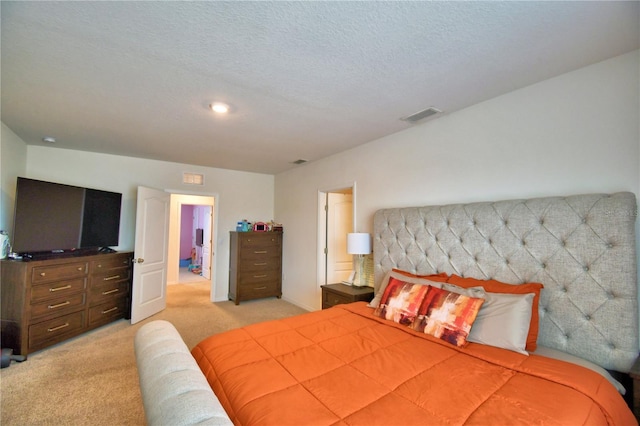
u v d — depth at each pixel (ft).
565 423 3.45
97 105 8.18
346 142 11.53
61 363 8.96
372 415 3.59
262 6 4.41
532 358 5.09
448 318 6.00
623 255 5.16
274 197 19.30
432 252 8.27
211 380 4.67
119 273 13.03
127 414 6.61
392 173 10.41
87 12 4.56
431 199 9.00
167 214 15.47
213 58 5.87
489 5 4.36
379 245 9.95
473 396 4.02
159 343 4.60
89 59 5.92
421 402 3.88
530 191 6.78
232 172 17.88
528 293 5.92
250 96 7.56
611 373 5.26
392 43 5.32
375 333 6.34
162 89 7.21
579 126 6.09
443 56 5.72
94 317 11.70
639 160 5.37
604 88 5.80
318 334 6.24
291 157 14.23
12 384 7.77
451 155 8.48
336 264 14.98
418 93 7.32
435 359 5.16
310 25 4.83
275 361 5.00
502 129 7.34
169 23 4.82
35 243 10.31
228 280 17.63
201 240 29.68
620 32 4.95
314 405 3.79
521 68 6.14
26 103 8.07
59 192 11.15
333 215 14.99
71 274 10.73
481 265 7.17
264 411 3.64
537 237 6.24
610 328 5.24
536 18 4.63
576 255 5.68
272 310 15.24
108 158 14.03
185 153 13.69
